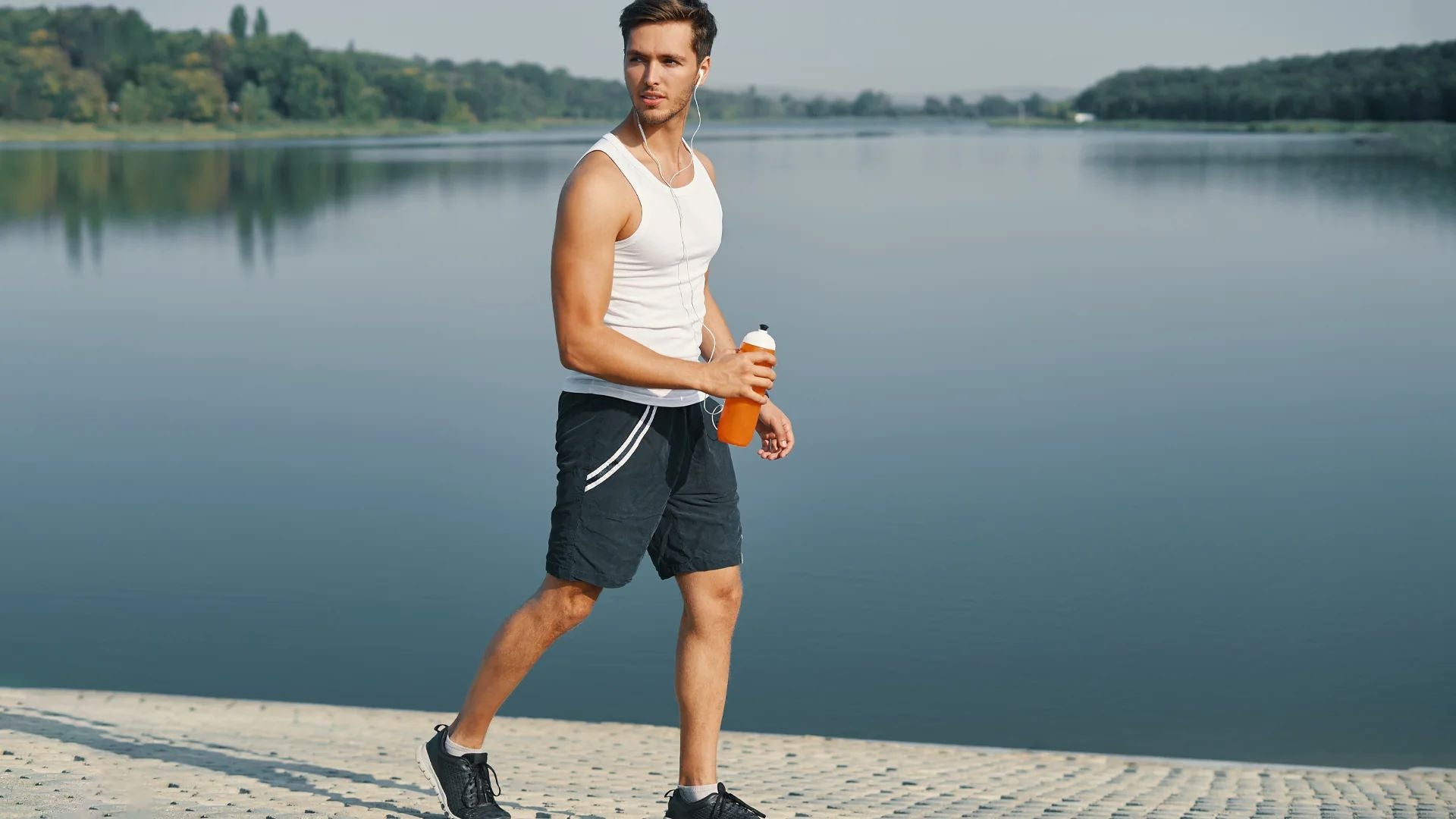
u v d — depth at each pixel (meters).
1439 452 27.81
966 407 33.56
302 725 7.67
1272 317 51.28
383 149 199.75
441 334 47.84
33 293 59.31
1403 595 17.30
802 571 18.59
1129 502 23.30
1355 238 81.44
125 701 8.38
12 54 194.75
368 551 19.31
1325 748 12.06
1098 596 17.27
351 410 32.59
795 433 30.17
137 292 59.72
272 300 57.00
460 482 24.81
